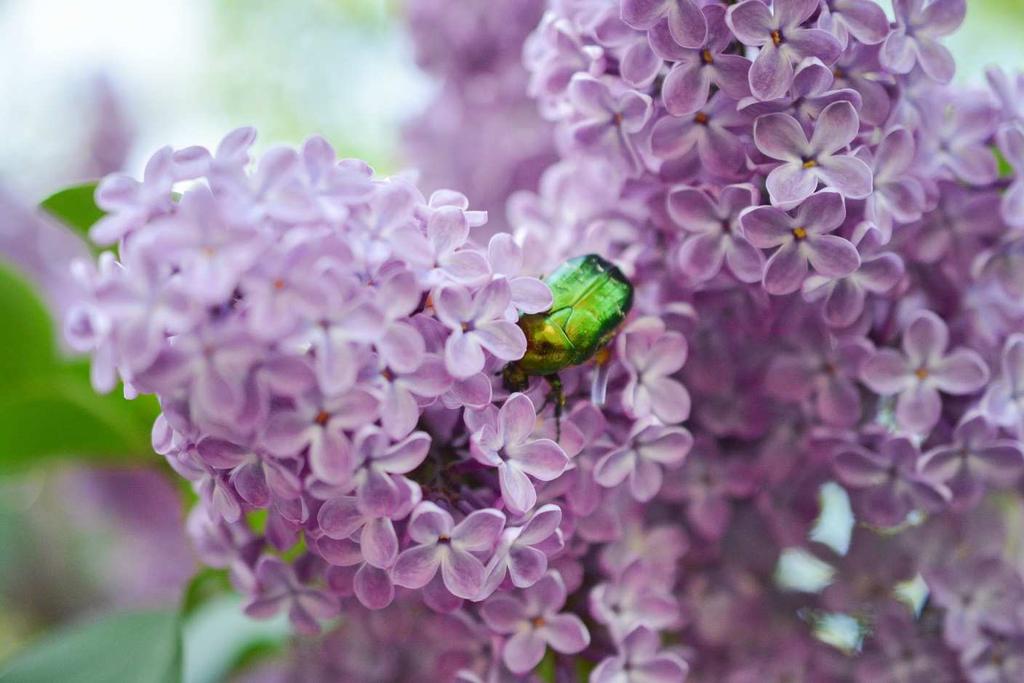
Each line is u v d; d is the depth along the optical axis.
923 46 0.21
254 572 0.21
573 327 0.20
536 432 0.20
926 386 0.21
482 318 0.19
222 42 0.42
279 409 0.18
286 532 0.20
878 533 0.23
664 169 0.21
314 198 0.18
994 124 0.22
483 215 0.20
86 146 0.37
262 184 0.18
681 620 0.23
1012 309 0.22
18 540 0.34
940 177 0.21
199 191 0.18
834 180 0.20
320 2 0.41
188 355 0.18
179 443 0.19
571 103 0.22
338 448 0.18
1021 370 0.21
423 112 0.31
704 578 0.23
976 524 0.22
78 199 0.24
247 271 0.18
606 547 0.21
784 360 0.22
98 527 0.33
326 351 0.18
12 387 0.25
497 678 0.20
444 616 0.21
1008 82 0.22
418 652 0.22
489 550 0.19
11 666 0.23
